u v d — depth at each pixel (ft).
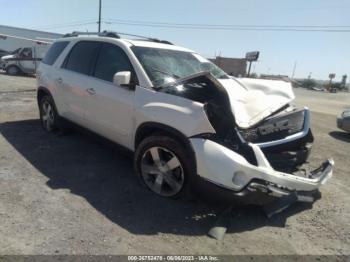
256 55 86.38
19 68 66.13
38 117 24.20
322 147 22.24
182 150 11.14
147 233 10.11
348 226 11.55
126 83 12.51
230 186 10.28
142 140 12.59
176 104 11.44
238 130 11.10
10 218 10.25
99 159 15.83
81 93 15.61
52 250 8.89
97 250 9.07
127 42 14.39
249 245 9.98
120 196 12.25
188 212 11.45
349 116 26.94
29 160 15.21
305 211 12.40
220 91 11.19
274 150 11.80
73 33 19.04
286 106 13.62
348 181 15.79
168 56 14.70
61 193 12.19
